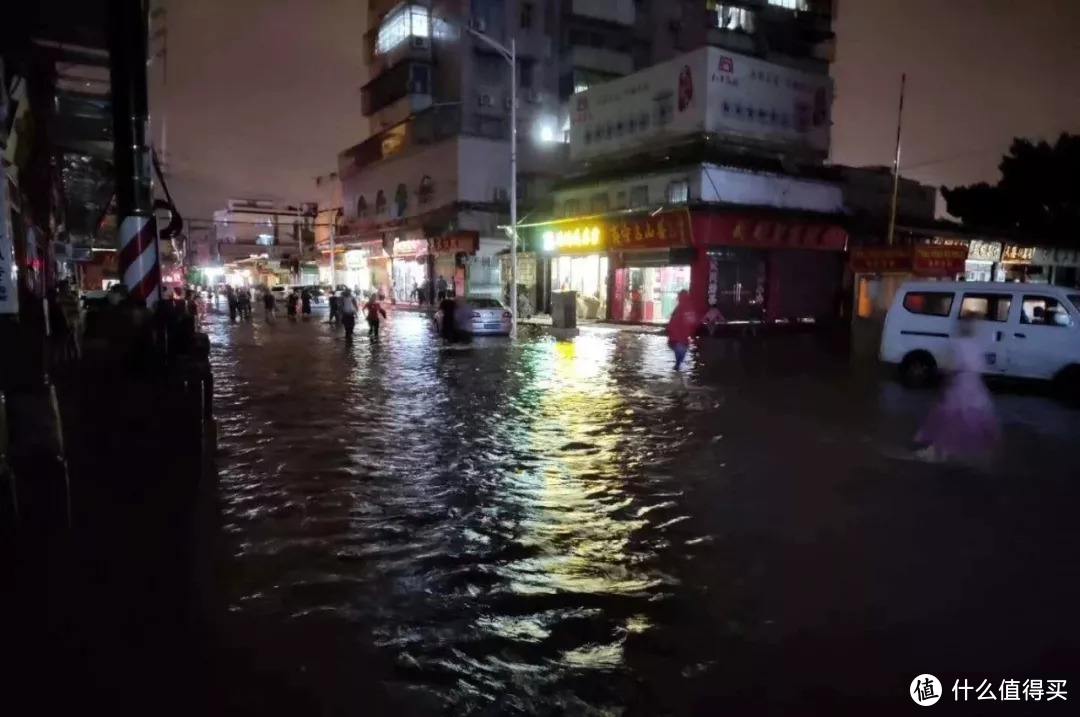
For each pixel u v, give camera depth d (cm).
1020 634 427
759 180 2886
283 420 1052
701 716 345
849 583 498
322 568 512
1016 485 736
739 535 591
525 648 407
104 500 590
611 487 725
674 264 2866
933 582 499
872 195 3775
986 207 4428
